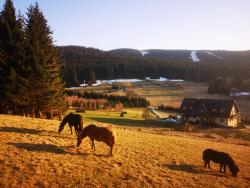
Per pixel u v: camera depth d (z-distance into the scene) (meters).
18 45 54.59
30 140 28.86
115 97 171.00
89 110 136.50
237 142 63.41
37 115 59.09
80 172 23.73
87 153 27.98
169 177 25.78
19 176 21.67
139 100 165.00
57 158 25.64
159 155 31.55
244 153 42.28
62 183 21.69
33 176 21.98
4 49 54.38
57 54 65.56
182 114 111.94
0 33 55.28
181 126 85.38
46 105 58.62
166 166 28.50
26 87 54.78
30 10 60.16
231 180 27.84
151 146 34.69
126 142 34.66
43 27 61.19
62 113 66.00
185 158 32.28
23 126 33.81
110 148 29.42
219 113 107.00
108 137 27.86
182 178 26.08
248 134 84.69
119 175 24.28
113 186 22.31
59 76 63.69
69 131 34.84
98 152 28.78
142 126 89.31
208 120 107.25
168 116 122.69
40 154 25.88
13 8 56.41
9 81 53.09
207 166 30.94
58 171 23.30
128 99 166.88
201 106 109.69
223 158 29.44
